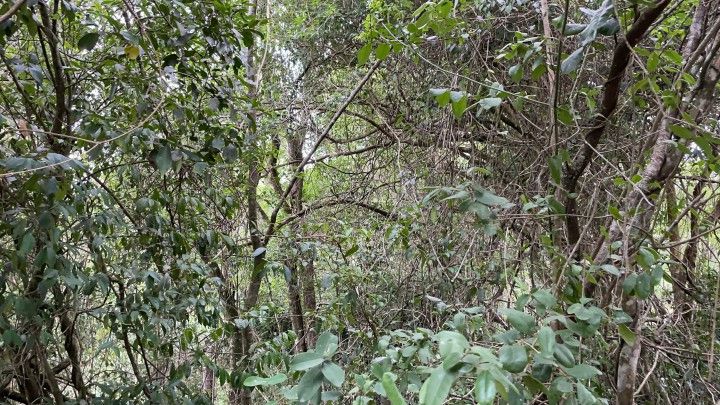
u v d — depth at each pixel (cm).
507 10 280
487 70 295
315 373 109
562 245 209
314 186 504
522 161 309
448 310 246
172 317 233
